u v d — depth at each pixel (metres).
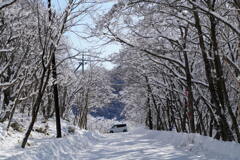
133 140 18.36
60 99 37.25
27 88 21.11
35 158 8.21
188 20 13.41
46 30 12.01
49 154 9.37
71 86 40.59
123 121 76.62
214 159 8.87
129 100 47.56
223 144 9.89
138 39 17.08
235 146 9.10
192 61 20.55
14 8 13.91
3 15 13.82
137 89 36.31
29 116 24.14
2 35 15.04
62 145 11.45
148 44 17.02
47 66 11.51
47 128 20.84
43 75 11.50
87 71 42.31
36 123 21.23
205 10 10.64
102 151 12.48
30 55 16.05
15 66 16.80
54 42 11.66
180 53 22.05
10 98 16.78
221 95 11.84
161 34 16.77
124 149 13.05
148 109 40.81
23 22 14.54
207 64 12.49
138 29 16.50
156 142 16.14
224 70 17.25
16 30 15.12
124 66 25.95
